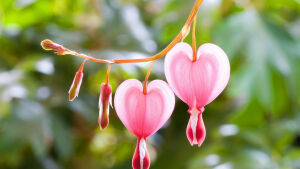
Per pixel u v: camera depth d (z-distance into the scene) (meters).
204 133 0.35
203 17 0.77
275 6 0.89
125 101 0.36
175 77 0.36
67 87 0.95
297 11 0.98
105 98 0.36
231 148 0.84
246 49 0.81
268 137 0.86
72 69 0.96
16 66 0.94
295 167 0.86
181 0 0.82
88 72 0.91
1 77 0.88
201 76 0.36
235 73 0.80
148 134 0.36
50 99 0.92
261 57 0.81
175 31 0.81
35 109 0.88
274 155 0.84
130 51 0.97
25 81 0.88
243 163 0.80
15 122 0.85
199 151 0.89
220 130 0.84
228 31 0.81
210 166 0.80
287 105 0.87
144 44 0.98
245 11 0.85
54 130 0.89
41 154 0.86
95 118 0.92
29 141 0.85
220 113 0.92
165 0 0.94
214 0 0.79
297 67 0.82
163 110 0.36
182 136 0.93
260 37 0.82
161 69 0.89
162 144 0.94
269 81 0.80
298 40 0.84
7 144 0.84
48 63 0.90
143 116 0.36
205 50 0.36
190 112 0.36
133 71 0.88
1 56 0.99
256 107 0.84
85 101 0.94
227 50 0.79
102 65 0.91
